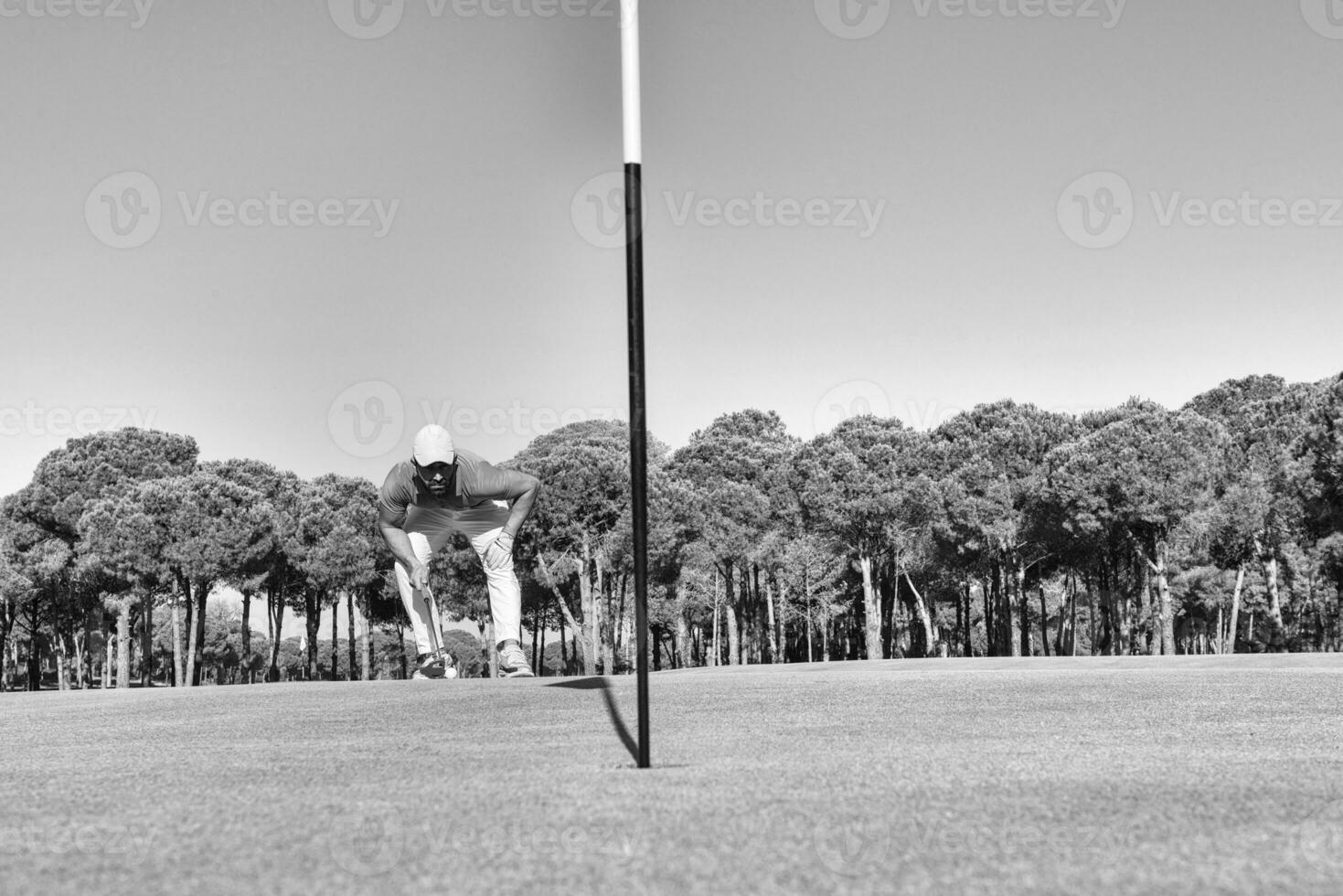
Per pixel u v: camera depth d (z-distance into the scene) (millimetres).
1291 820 2211
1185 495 33562
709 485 41312
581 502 35156
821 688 6332
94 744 4152
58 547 42188
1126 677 7102
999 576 43531
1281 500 31391
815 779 2770
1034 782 2715
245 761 3459
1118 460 33844
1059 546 37781
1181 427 35344
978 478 38812
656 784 2705
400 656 49344
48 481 43781
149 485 38031
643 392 3199
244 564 38219
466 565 39844
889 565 43531
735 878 1778
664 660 54469
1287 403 37875
